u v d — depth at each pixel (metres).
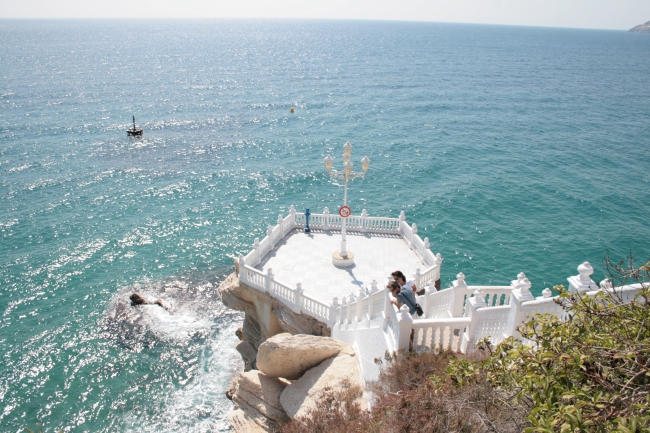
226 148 66.94
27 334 28.97
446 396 9.69
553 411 7.40
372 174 55.78
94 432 22.86
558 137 71.12
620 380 7.96
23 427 22.98
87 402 24.41
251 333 24.27
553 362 8.46
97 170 56.75
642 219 42.28
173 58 191.00
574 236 39.38
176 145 67.94
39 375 25.95
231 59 191.38
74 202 47.69
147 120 82.75
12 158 60.25
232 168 58.28
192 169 57.81
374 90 117.31
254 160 61.69
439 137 71.88
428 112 91.06
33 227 42.25
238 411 17.14
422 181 53.06
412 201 47.34
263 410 16.28
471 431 9.09
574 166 57.16
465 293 15.87
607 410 7.14
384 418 10.54
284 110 93.44
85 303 31.97
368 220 27.91
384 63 180.75
